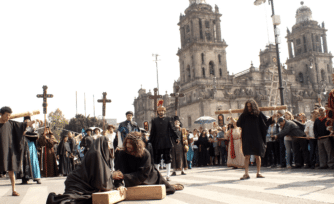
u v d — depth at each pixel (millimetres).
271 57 85500
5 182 13125
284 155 13805
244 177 9227
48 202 5379
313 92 83812
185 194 6727
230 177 10242
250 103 9055
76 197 5625
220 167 16891
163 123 10242
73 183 5973
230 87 72500
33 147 11781
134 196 6254
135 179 6438
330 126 8633
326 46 91375
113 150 13359
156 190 6246
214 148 19625
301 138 12758
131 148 6523
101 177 5941
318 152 12492
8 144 7605
